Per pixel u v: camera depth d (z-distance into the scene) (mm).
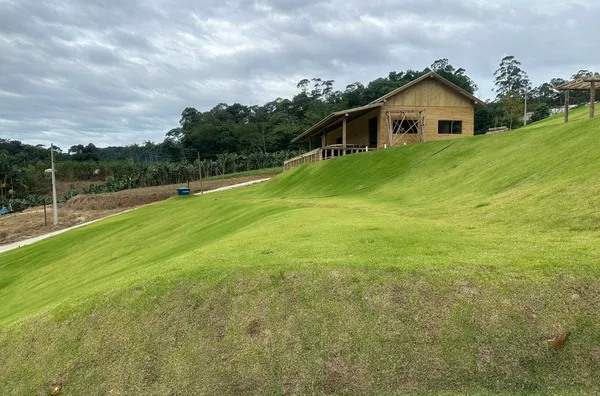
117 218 25516
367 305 4766
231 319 4938
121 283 6238
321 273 5293
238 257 6316
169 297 5422
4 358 5434
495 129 26984
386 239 6629
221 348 4648
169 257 9680
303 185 21344
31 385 4895
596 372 3904
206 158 82125
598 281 4531
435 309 4574
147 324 5121
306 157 30828
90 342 5137
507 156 12898
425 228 7363
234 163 65125
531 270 4848
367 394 4031
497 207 8352
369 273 5172
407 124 25672
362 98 72562
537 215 7141
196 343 4762
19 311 8617
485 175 11891
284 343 4559
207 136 82812
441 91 25422
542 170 9914
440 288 4777
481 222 7605
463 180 12391
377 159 19500
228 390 4270
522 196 8562
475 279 4820
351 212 10336
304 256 5980
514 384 3936
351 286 5020
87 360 4934
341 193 16344
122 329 5156
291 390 4172
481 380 3998
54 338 5387
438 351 4230
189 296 5352
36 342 5453
